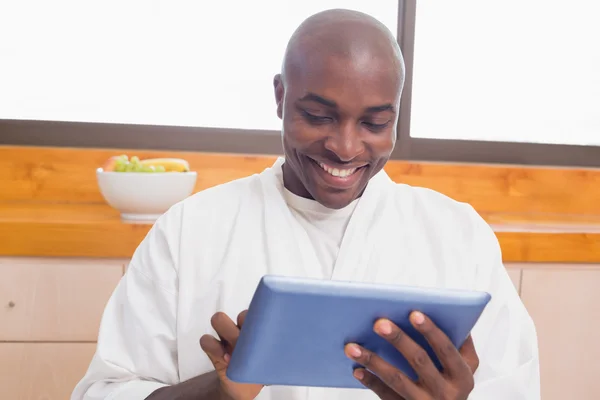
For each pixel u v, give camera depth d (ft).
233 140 6.89
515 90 7.29
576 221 6.54
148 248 3.03
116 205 5.57
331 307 1.88
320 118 2.50
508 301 3.03
